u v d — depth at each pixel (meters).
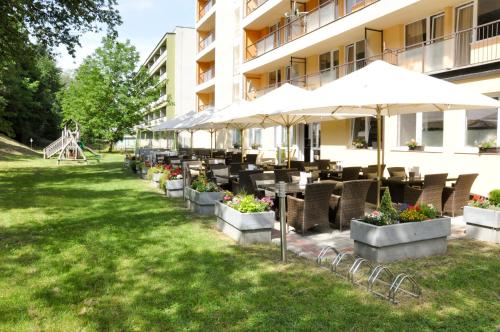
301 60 22.48
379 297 4.50
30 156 34.06
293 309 4.22
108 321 4.00
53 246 6.59
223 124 16.59
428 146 13.61
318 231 7.54
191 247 6.49
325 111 9.29
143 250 6.36
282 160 19.30
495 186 11.11
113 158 34.47
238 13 30.20
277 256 6.00
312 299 4.46
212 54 37.75
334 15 18.25
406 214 5.87
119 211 9.68
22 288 4.81
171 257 5.98
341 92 6.44
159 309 4.26
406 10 14.09
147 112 39.69
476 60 12.31
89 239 7.04
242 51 27.84
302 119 12.48
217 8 33.09
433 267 5.40
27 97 42.91
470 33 12.56
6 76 19.36
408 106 8.09
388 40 16.28
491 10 12.13
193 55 52.06
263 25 26.97
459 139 12.30
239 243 6.70
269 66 25.22
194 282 4.98
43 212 9.59
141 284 4.94
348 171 10.98
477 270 5.29
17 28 15.94
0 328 3.84
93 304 4.39
